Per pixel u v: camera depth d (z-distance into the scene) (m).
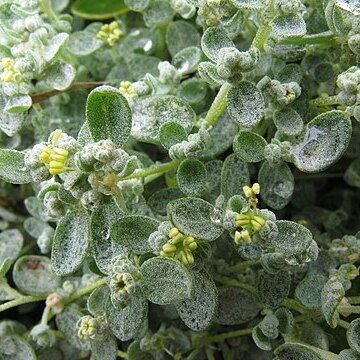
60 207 0.13
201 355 0.15
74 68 0.16
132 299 0.12
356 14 0.12
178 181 0.13
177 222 0.12
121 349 0.16
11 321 0.16
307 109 0.15
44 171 0.12
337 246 0.15
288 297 0.15
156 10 0.17
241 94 0.13
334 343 0.14
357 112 0.12
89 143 0.12
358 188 0.18
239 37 0.17
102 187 0.12
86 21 0.20
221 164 0.15
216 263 0.15
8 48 0.16
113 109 0.12
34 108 0.17
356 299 0.14
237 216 0.12
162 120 0.14
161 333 0.15
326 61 0.15
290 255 0.12
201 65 0.13
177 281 0.12
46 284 0.16
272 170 0.14
